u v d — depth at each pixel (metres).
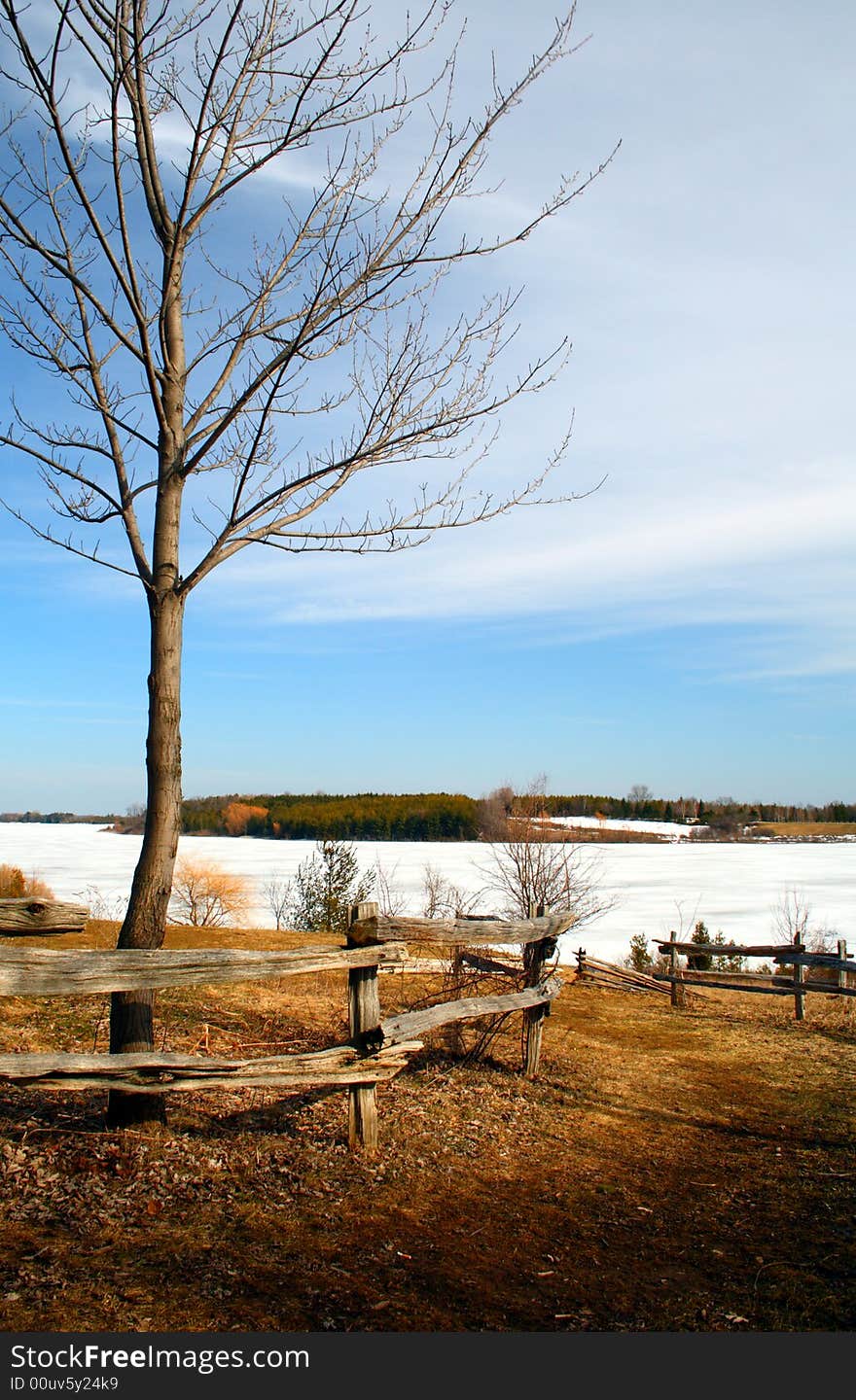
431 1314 3.53
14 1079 4.14
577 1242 4.39
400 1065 5.27
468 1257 4.09
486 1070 7.29
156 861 4.91
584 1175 5.36
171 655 5.11
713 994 13.62
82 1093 5.54
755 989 11.40
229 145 5.45
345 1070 5.07
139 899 4.87
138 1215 4.13
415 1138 5.57
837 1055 9.27
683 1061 8.62
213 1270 3.69
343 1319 3.43
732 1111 7.05
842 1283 4.07
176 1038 7.21
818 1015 11.60
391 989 10.16
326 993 9.73
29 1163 4.48
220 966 4.64
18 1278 3.47
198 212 5.35
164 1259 3.75
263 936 15.00
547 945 7.37
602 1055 8.48
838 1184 5.46
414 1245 4.14
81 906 4.27
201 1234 4.02
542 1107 6.57
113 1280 3.53
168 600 5.14
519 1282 3.89
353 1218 4.38
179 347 5.51
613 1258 4.24
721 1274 4.14
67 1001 8.00
